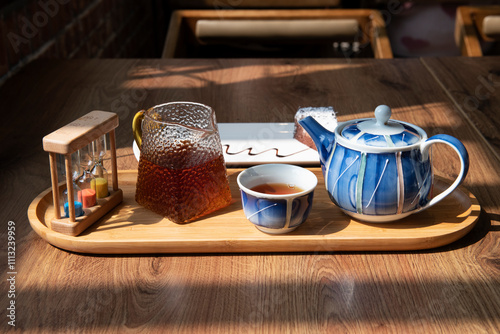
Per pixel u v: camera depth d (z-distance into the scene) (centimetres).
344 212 68
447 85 120
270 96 114
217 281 58
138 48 273
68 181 61
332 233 64
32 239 66
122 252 62
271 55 196
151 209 69
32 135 96
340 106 109
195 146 65
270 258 62
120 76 125
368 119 68
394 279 59
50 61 134
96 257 63
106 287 57
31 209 69
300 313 54
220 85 120
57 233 63
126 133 97
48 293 56
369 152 62
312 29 171
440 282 58
